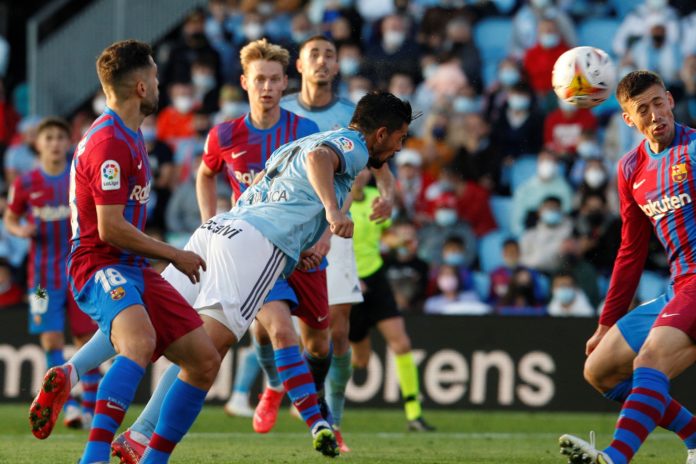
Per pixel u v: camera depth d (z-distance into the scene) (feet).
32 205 104.83
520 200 153.79
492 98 163.73
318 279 78.18
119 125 56.54
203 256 60.70
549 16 169.58
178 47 172.45
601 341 64.80
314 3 180.55
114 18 169.89
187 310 57.47
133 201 57.67
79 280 57.93
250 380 112.16
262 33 175.83
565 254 142.92
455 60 168.96
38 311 105.40
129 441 63.10
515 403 119.96
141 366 55.42
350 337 103.24
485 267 153.17
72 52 167.94
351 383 120.57
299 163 61.52
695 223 62.95
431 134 162.61
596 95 71.10
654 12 169.27
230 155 79.00
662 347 59.06
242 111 165.48
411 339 121.08
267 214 60.44
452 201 152.05
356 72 168.55
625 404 58.70
